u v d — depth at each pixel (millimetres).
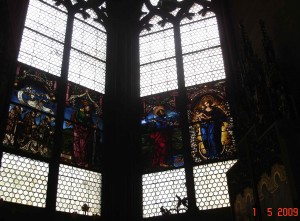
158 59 12727
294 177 6168
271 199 6895
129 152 10977
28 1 11328
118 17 13453
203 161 10398
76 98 11164
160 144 11109
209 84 11547
